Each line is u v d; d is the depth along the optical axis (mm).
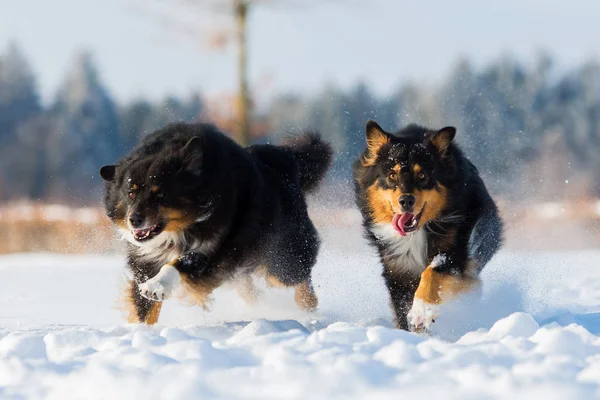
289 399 5461
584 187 55844
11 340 7352
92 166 81938
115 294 15094
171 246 9422
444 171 9844
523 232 25203
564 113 84750
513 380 5551
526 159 61250
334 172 13477
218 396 5543
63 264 22094
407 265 10148
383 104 81562
